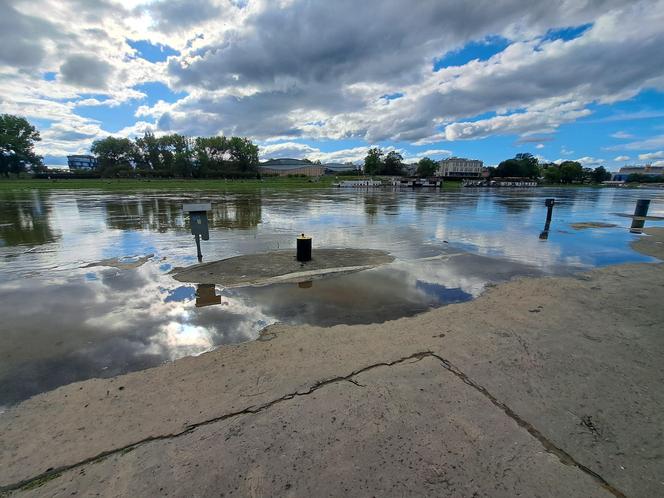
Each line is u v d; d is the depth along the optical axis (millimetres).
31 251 8078
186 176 88125
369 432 2217
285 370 3008
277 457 2018
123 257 7496
